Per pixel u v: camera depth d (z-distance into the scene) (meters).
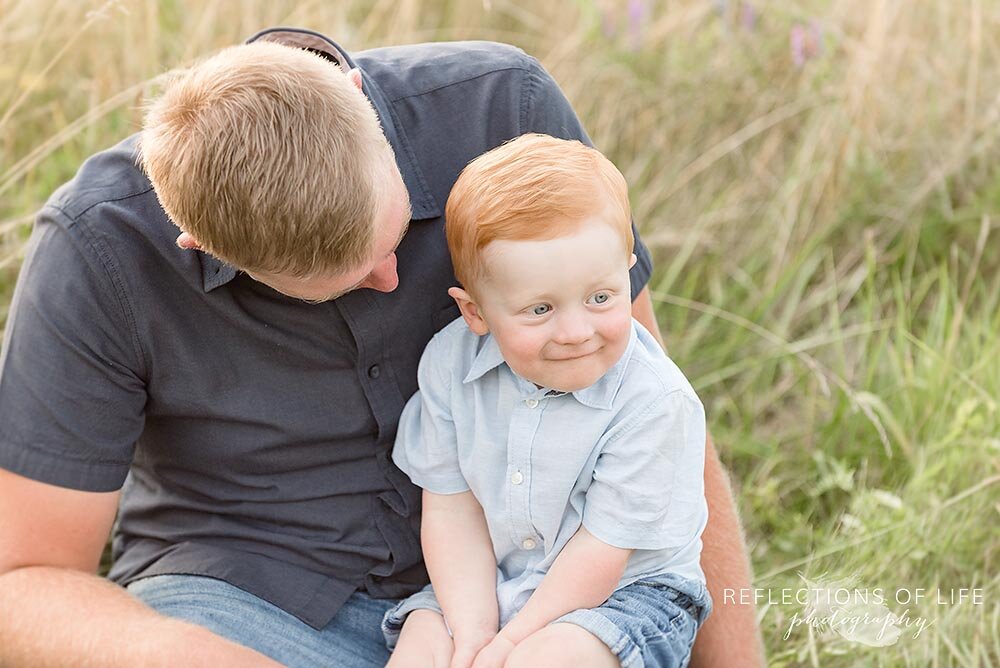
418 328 2.02
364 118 1.66
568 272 1.72
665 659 1.88
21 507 1.87
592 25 3.74
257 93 1.60
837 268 3.54
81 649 1.80
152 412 2.00
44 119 3.35
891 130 3.72
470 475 1.95
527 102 2.08
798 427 3.14
